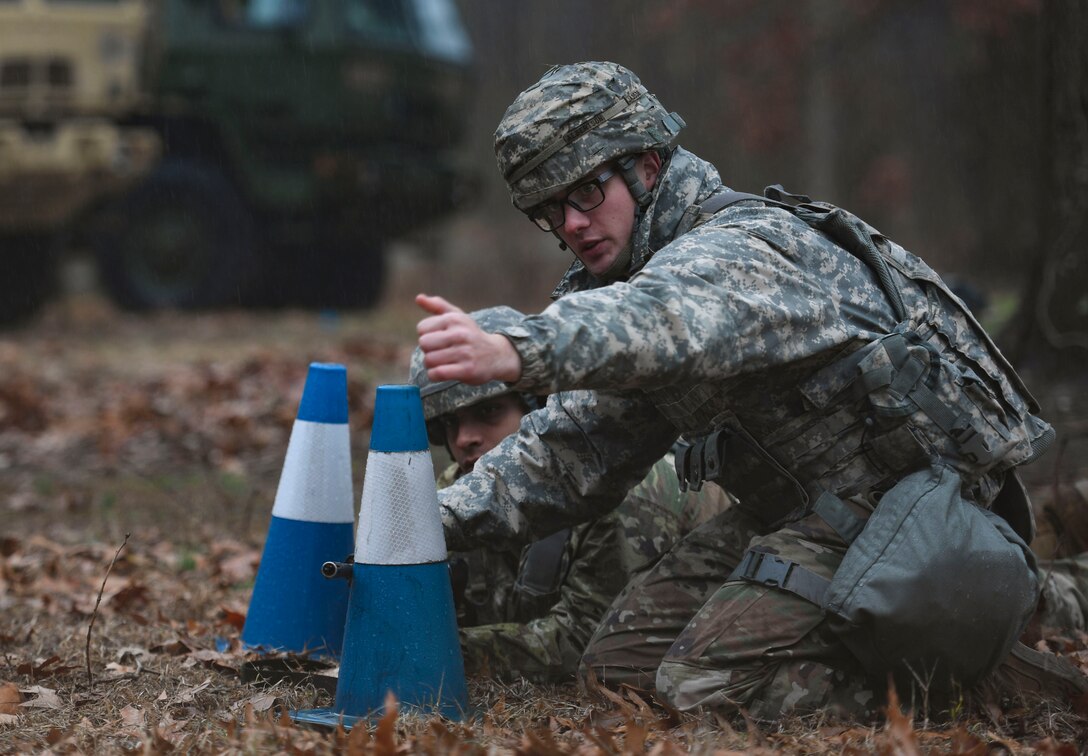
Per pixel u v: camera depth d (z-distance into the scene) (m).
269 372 19.16
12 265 26.05
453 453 7.63
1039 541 8.34
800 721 5.82
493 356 4.97
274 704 6.40
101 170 25.62
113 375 19.75
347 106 27.20
